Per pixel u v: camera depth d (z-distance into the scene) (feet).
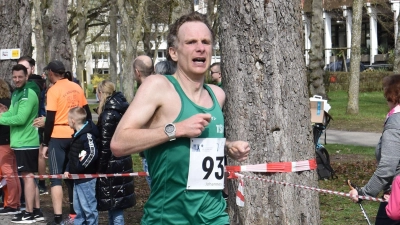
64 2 65.98
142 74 31.27
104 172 30.76
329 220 36.88
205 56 15.93
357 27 113.60
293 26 22.29
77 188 31.07
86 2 139.33
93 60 295.48
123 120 15.43
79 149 30.68
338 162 61.77
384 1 190.70
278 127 22.09
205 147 15.81
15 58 49.44
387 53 219.82
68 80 35.45
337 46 257.34
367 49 237.25
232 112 22.52
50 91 34.58
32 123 36.76
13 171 39.19
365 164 59.77
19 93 36.19
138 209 41.73
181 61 15.98
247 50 22.22
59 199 35.32
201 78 16.17
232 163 22.63
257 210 22.41
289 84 22.22
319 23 118.11
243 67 22.29
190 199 15.83
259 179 22.18
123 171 31.07
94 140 30.53
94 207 31.04
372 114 115.24
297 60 22.39
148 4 142.20
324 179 50.06
